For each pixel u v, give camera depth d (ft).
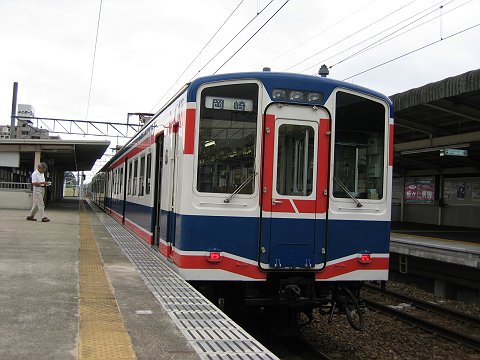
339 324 26.53
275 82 19.66
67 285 18.58
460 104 44.52
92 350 11.73
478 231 62.34
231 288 20.30
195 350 12.08
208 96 19.12
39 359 11.00
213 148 19.06
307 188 19.88
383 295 35.58
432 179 78.23
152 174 29.58
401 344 23.65
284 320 20.81
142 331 13.41
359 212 20.49
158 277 20.40
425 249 37.11
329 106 20.22
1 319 13.92
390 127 21.18
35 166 69.72
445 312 29.99
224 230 18.98
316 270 19.76
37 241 31.22
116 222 52.49
